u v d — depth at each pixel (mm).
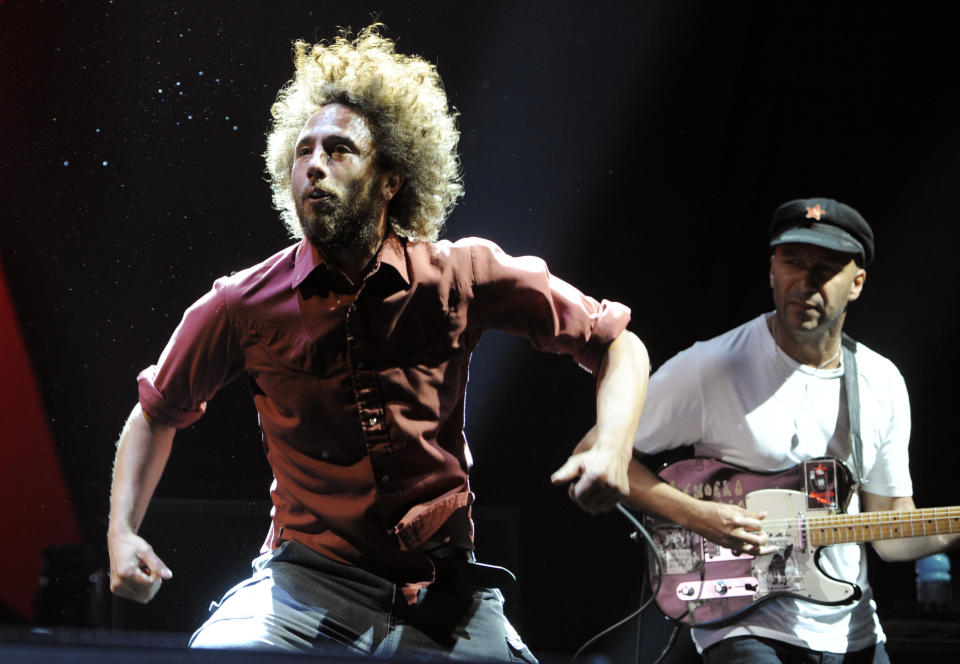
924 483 14062
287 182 5934
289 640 5062
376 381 5188
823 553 7957
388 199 5508
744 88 14406
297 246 5387
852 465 8094
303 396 5215
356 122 5340
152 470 5625
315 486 5297
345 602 5223
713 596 7898
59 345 12898
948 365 14148
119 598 10617
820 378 8109
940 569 11562
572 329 5578
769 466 8062
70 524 12953
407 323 5230
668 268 14797
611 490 5227
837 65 14219
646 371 5668
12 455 12898
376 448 5188
